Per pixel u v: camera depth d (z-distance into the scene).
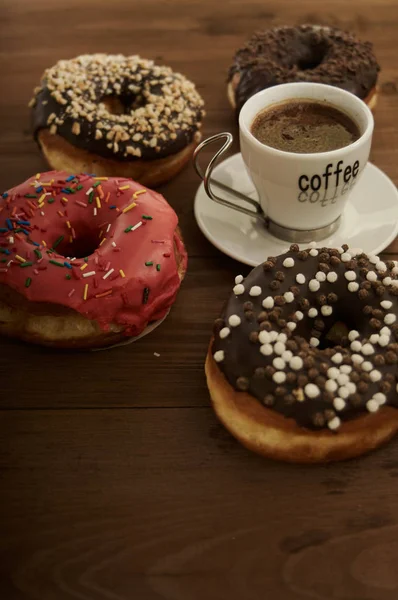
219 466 0.35
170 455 0.35
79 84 0.46
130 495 0.34
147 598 0.32
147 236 0.38
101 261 0.37
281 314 0.36
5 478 0.35
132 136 0.44
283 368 0.34
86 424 0.36
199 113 0.47
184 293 0.41
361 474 0.35
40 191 0.40
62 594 0.32
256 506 0.34
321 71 0.47
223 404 0.35
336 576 0.32
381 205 0.43
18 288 0.37
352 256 0.37
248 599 0.32
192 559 0.33
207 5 0.61
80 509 0.34
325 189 0.39
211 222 0.43
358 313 0.36
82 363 0.39
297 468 0.35
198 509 0.34
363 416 0.33
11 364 0.39
